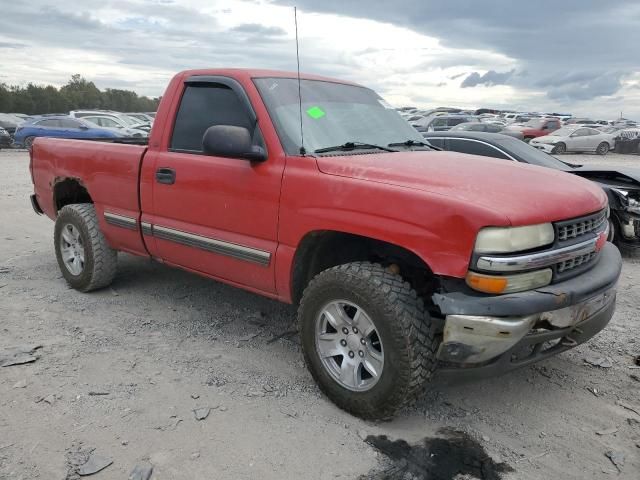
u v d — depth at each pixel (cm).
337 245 347
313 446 289
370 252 342
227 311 473
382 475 269
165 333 425
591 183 362
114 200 462
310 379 360
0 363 366
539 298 272
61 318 448
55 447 282
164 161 414
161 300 495
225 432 299
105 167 464
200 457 278
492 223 263
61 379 350
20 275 560
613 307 333
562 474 275
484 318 267
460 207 270
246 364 379
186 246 408
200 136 400
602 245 336
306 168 333
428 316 289
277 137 351
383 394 294
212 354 392
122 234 462
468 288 275
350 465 276
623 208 689
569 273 300
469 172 322
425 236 278
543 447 296
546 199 295
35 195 577
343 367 316
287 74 407
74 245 512
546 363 393
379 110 432
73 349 393
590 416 327
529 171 347
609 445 299
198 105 405
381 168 319
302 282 352
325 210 316
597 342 432
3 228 795
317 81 417
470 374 291
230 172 366
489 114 4756
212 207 381
